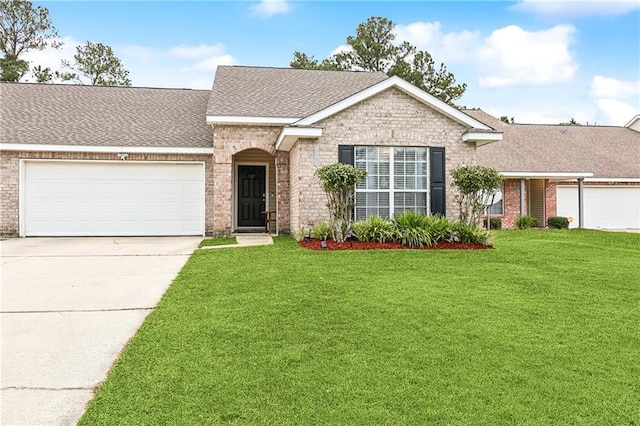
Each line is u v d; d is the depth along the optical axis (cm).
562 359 359
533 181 2052
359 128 1133
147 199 1381
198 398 294
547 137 2225
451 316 469
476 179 1023
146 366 345
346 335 411
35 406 288
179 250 1012
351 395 297
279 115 1300
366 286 600
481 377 325
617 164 2062
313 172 1117
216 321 454
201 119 1533
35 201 1338
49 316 486
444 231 988
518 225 1820
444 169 1166
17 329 443
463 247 959
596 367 344
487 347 383
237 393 300
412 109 1153
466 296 552
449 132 1170
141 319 475
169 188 1389
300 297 543
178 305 516
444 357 361
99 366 353
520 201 1886
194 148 1359
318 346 385
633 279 660
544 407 283
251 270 709
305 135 1086
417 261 789
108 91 1680
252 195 1580
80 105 1545
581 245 1035
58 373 340
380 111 1141
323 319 458
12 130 1345
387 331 423
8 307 521
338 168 966
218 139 1302
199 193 1398
